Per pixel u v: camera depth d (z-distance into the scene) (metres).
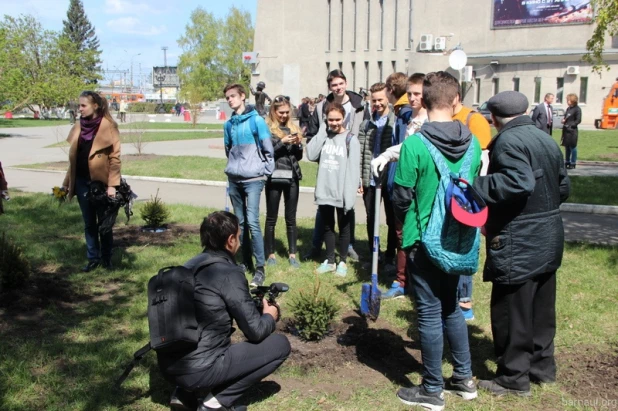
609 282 6.20
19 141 26.50
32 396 3.77
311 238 8.05
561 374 4.15
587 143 25.27
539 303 3.94
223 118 52.78
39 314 5.17
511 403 3.78
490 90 46.00
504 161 3.62
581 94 42.53
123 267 6.55
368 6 48.78
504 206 3.71
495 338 3.96
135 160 18.02
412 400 3.76
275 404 3.77
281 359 3.72
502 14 45.03
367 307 4.79
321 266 6.52
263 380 4.06
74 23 97.12
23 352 4.36
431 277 3.62
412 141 3.56
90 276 6.20
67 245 7.38
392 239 6.49
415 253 3.63
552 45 43.50
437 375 3.69
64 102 37.09
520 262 3.70
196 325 3.36
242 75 71.75
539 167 3.67
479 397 3.84
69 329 4.84
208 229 3.62
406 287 5.79
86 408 3.63
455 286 3.70
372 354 4.48
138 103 49.91
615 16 12.95
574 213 10.43
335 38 50.53
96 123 6.10
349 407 3.73
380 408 3.72
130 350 4.44
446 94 3.64
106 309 5.30
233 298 3.44
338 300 5.62
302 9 51.47
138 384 3.95
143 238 8.02
